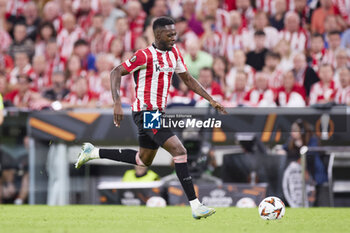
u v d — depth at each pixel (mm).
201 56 38312
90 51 43062
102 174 27109
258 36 39656
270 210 18188
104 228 15234
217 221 17719
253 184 25922
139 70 17344
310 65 39000
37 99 37688
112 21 44125
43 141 27000
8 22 47094
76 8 46281
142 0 44531
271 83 38125
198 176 26156
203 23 42125
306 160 25859
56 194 27016
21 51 45094
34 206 25781
